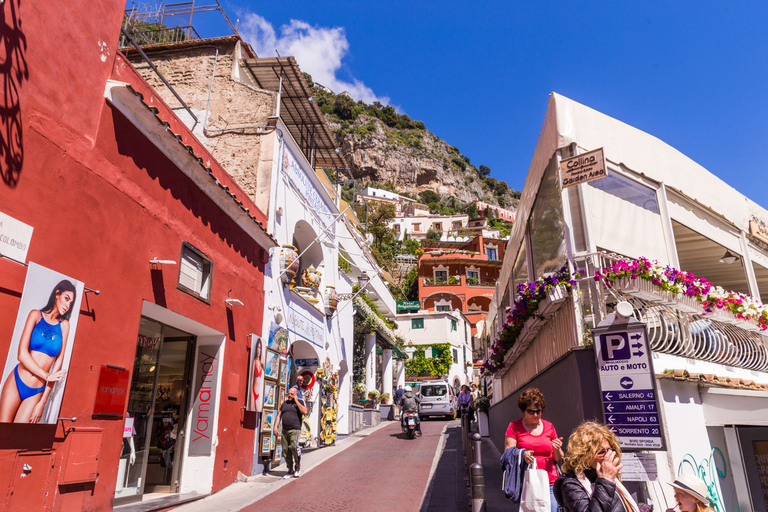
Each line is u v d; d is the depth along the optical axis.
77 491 5.41
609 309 6.56
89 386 5.66
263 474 10.16
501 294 15.19
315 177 15.52
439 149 150.12
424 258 56.06
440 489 8.45
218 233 9.13
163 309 7.27
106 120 6.22
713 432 7.21
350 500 7.77
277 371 11.35
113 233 6.22
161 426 8.36
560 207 7.30
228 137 12.72
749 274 10.79
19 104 4.88
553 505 4.28
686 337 7.16
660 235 8.20
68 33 5.67
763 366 9.25
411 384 40.62
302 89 15.83
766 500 7.21
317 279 14.27
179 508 7.16
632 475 5.17
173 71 13.85
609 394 5.48
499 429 14.95
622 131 8.27
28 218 4.89
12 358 4.57
